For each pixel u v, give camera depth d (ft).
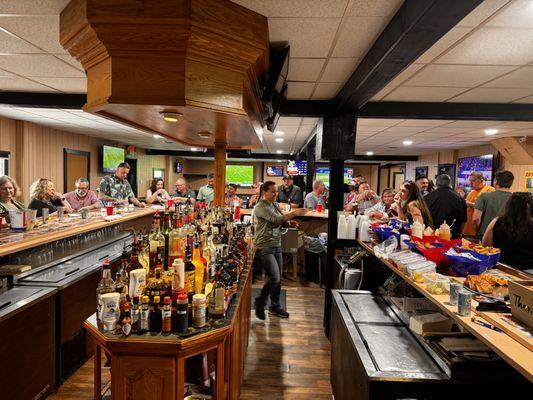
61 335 8.06
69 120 17.51
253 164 46.42
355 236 10.43
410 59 6.13
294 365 9.14
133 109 5.24
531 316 3.71
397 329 6.41
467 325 4.00
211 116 5.80
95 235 12.23
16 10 5.65
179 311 4.85
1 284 7.25
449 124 15.78
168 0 4.44
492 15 5.45
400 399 4.74
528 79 8.76
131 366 4.72
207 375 6.52
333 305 8.10
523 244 7.42
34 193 13.50
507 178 12.77
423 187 17.76
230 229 10.64
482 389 4.68
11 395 6.61
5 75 9.76
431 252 5.89
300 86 9.61
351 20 5.69
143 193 34.19
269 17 5.61
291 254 18.33
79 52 5.22
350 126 10.78
